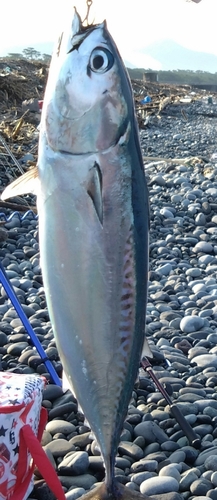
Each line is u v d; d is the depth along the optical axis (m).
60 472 0.53
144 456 0.57
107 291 0.38
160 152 2.64
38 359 0.72
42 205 0.38
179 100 4.62
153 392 0.68
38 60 5.33
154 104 4.20
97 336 0.38
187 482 0.52
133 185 0.37
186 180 1.82
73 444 0.57
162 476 0.52
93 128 0.36
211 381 0.71
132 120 0.37
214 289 1.06
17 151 1.95
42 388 0.49
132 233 0.37
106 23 0.37
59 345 0.39
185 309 0.99
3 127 2.34
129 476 0.53
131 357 0.39
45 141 0.37
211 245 1.29
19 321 0.88
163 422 0.62
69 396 0.65
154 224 1.44
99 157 0.36
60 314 0.39
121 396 0.40
